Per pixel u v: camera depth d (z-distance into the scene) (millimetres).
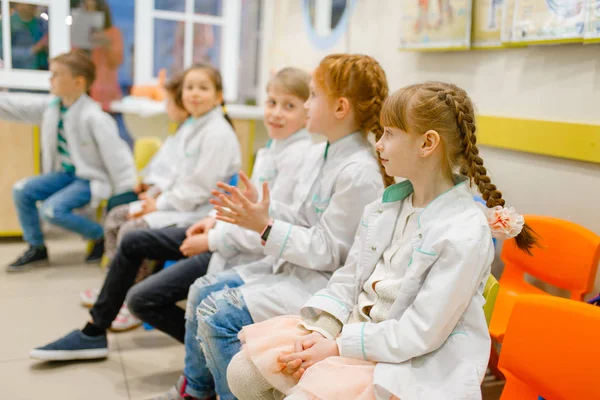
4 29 2945
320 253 1278
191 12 3316
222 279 1378
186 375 1428
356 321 1085
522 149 1558
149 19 3242
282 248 1274
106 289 1706
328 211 1308
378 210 1138
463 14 1720
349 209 1288
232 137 2016
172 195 2008
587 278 1301
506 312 1378
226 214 1277
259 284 1318
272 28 3398
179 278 1570
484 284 1004
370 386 913
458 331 951
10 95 2654
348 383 925
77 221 2477
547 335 943
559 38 1395
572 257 1337
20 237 2969
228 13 3385
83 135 2482
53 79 2434
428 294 932
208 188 1980
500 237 1012
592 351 900
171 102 2354
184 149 2084
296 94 1604
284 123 1621
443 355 941
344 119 1358
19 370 1651
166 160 2346
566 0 1370
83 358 1723
